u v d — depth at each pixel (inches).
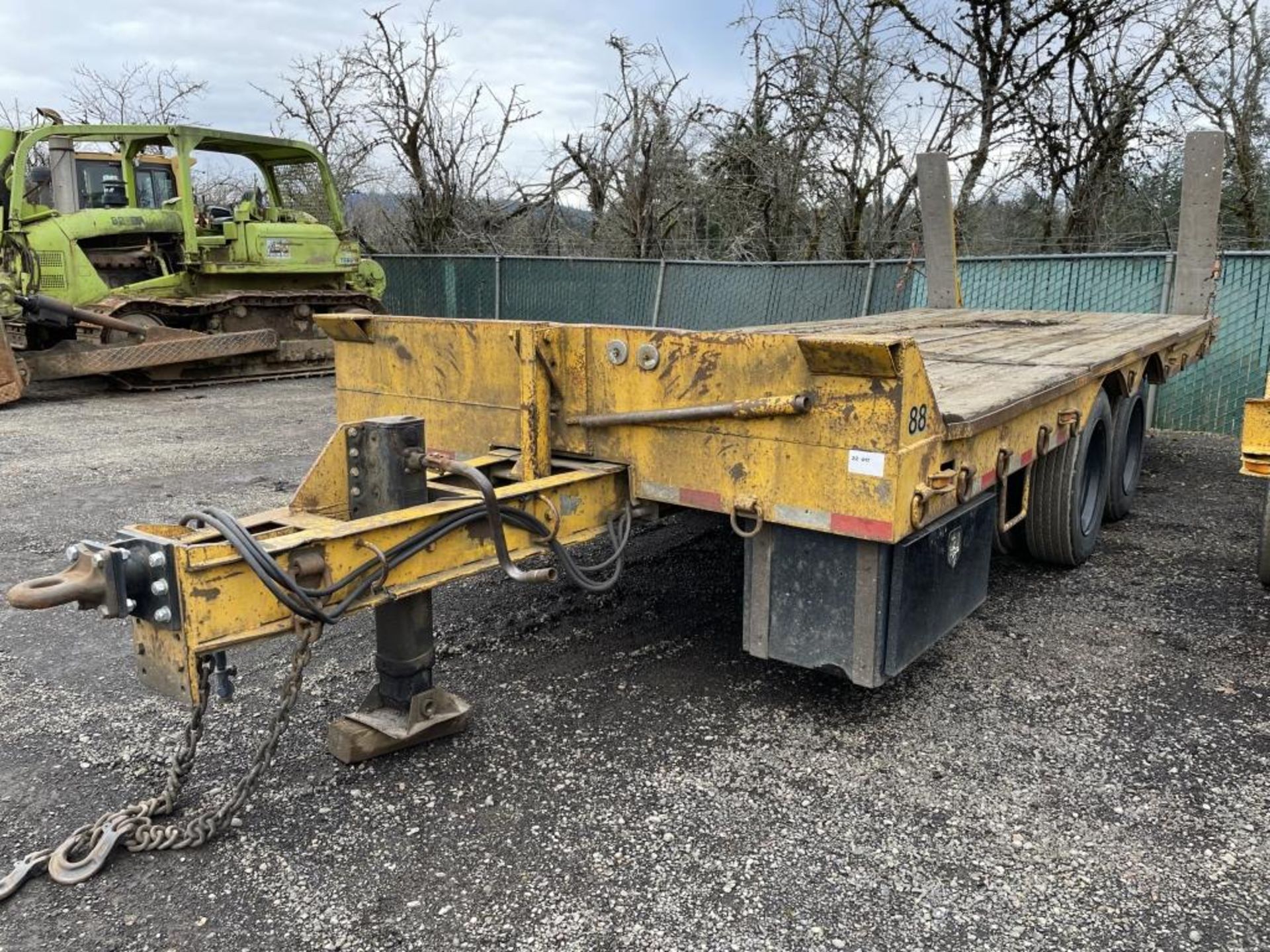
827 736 131.3
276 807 113.7
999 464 142.5
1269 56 632.4
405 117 774.5
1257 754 126.5
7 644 162.7
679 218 745.6
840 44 685.9
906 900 97.8
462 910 96.2
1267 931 93.2
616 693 144.3
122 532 100.8
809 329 255.3
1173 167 669.3
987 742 129.6
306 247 530.9
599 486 136.6
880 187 703.7
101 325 440.1
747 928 93.6
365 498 127.3
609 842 107.3
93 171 526.3
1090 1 635.5
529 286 596.7
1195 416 370.9
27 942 91.7
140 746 128.4
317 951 90.7
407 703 126.3
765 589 130.0
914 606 124.8
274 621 103.1
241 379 508.1
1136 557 211.8
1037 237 716.0
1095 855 105.1
